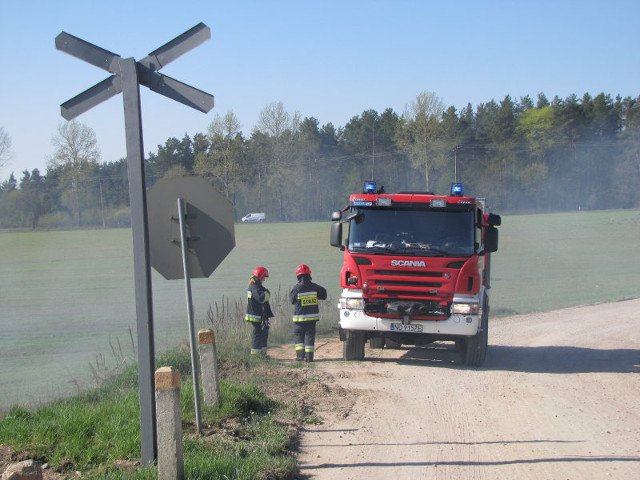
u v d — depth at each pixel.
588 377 12.57
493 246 13.20
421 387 11.37
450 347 16.61
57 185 99.19
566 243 65.25
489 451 7.76
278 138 93.62
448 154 86.69
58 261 59.62
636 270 45.91
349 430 8.62
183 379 10.50
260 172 94.94
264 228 82.50
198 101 6.57
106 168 117.62
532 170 94.88
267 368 12.45
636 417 9.47
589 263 50.72
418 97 85.06
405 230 13.35
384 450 7.77
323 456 7.55
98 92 6.54
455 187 13.71
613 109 104.12
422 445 7.98
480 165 95.94
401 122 88.88
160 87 6.61
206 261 7.19
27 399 12.81
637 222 78.44
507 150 96.75
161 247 7.23
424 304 13.09
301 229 80.44
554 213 91.88
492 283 38.62
